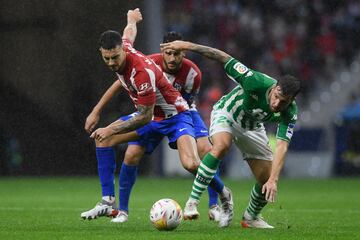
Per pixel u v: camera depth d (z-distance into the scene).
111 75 66.94
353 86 84.44
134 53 26.94
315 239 24.11
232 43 85.12
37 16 67.50
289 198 47.53
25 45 67.50
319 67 86.12
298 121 81.00
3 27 67.38
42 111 67.69
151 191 52.41
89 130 30.56
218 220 30.88
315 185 60.91
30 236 24.28
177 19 85.56
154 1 67.88
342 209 39.03
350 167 73.12
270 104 25.00
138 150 30.08
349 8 90.88
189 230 26.36
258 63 84.56
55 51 67.44
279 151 25.33
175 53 30.41
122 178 30.42
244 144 27.31
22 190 52.31
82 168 68.81
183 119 29.67
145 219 31.58
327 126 77.19
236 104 26.73
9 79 67.31
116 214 29.45
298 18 88.75
